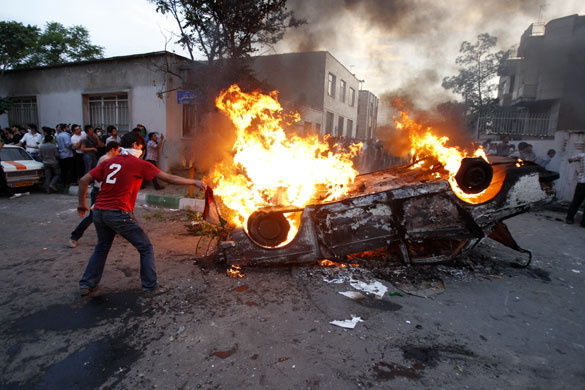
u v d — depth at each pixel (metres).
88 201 7.86
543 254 4.80
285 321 2.89
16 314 2.92
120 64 11.13
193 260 4.27
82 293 3.24
